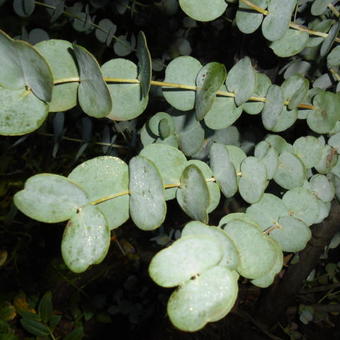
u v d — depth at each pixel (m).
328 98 0.33
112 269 0.84
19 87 0.21
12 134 0.22
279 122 0.33
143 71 0.24
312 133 0.43
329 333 0.79
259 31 0.38
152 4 0.57
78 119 0.54
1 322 0.75
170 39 0.57
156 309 0.79
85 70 0.22
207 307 0.20
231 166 0.27
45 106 0.22
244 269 0.24
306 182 0.35
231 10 0.42
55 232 0.86
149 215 0.23
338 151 0.35
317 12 0.32
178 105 0.29
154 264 0.20
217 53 0.55
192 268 0.20
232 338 0.73
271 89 0.30
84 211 0.22
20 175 0.86
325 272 0.83
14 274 0.82
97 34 0.53
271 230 0.29
